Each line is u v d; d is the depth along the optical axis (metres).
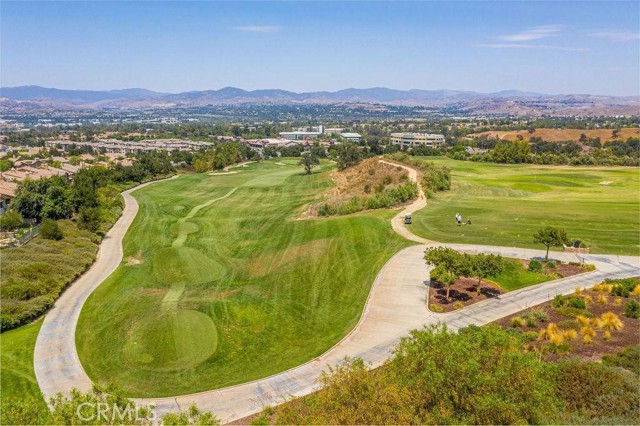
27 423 18.70
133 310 41.34
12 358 33.31
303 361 32.47
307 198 93.62
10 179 101.12
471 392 19.42
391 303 40.75
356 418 17.89
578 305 38.16
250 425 24.33
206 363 32.66
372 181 93.94
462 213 70.88
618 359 28.53
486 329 24.28
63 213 73.69
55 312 41.53
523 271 47.38
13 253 52.16
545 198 82.50
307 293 43.97
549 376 23.23
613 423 19.72
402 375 21.20
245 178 127.56
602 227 62.44
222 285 47.41
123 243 64.25
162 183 120.75
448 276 40.34
